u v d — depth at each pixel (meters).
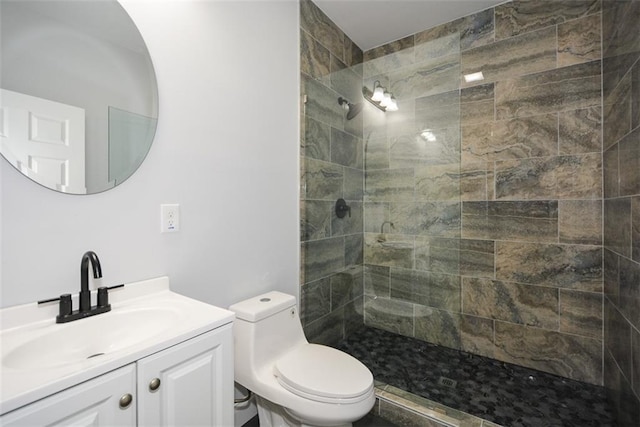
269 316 1.38
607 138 1.60
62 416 0.59
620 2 1.41
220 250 1.40
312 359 1.35
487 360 1.99
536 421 1.43
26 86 0.86
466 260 2.09
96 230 0.99
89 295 0.92
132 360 0.69
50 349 0.81
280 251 1.77
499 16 1.95
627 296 1.32
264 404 1.37
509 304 1.96
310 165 1.98
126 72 1.06
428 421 1.44
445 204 2.16
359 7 1.99
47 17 0.90
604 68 1.64
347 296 2.32
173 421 0.78
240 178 1.50
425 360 1.99
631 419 1.26
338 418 1.09
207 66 1.33
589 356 1.73
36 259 0.87
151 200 1.14
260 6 1.60
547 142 1.83
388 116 2.37
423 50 2.21
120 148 1.05
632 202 1.26
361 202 2.47
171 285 1.21
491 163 2.00
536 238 1.87
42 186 0.88
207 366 0.87
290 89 1.81
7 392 0.54
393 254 2.38
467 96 2.07
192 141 1.28
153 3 1.14
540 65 1.84
